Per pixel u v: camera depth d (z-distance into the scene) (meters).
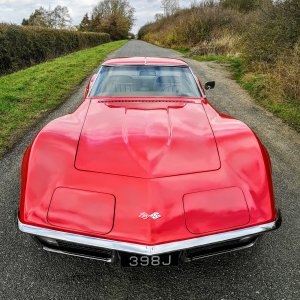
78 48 28.98
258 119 6.12
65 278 2.35
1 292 2.20
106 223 2.05
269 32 10.38
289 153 4.57
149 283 2.33
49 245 2.20
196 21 25.08
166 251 2.00
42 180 2.23
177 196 2.15
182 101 3.37
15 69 14.34
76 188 2.19
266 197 2.26
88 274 2.39
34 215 2.11
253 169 2.37
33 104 6.70
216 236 2.06
